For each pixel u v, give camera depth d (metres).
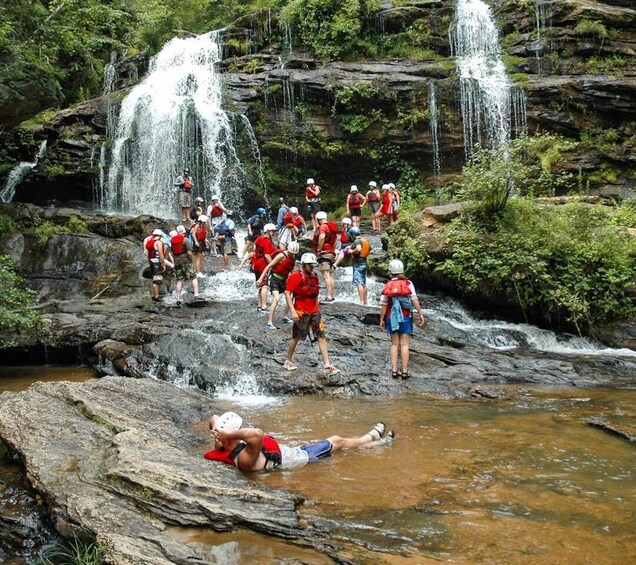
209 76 26.02
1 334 12.16
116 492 5.03
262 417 8.09
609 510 4.93
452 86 24.12
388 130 24.39
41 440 6.23
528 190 17.39
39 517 5.07
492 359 11.09
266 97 24.97
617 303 13.05
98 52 33.03
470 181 14.86
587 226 14.30
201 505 4.78
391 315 9.97
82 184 24.84
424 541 4.38
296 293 9.95
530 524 4.66
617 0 26.48
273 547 4.32
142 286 15.91
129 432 6.34
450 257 14.25
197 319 12.67
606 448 6.60
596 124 23.00
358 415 8.15
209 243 18.91
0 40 16.52
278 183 25.05
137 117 25.39
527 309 13.48
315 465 6.08
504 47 26.03
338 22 26.77
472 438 6.98
